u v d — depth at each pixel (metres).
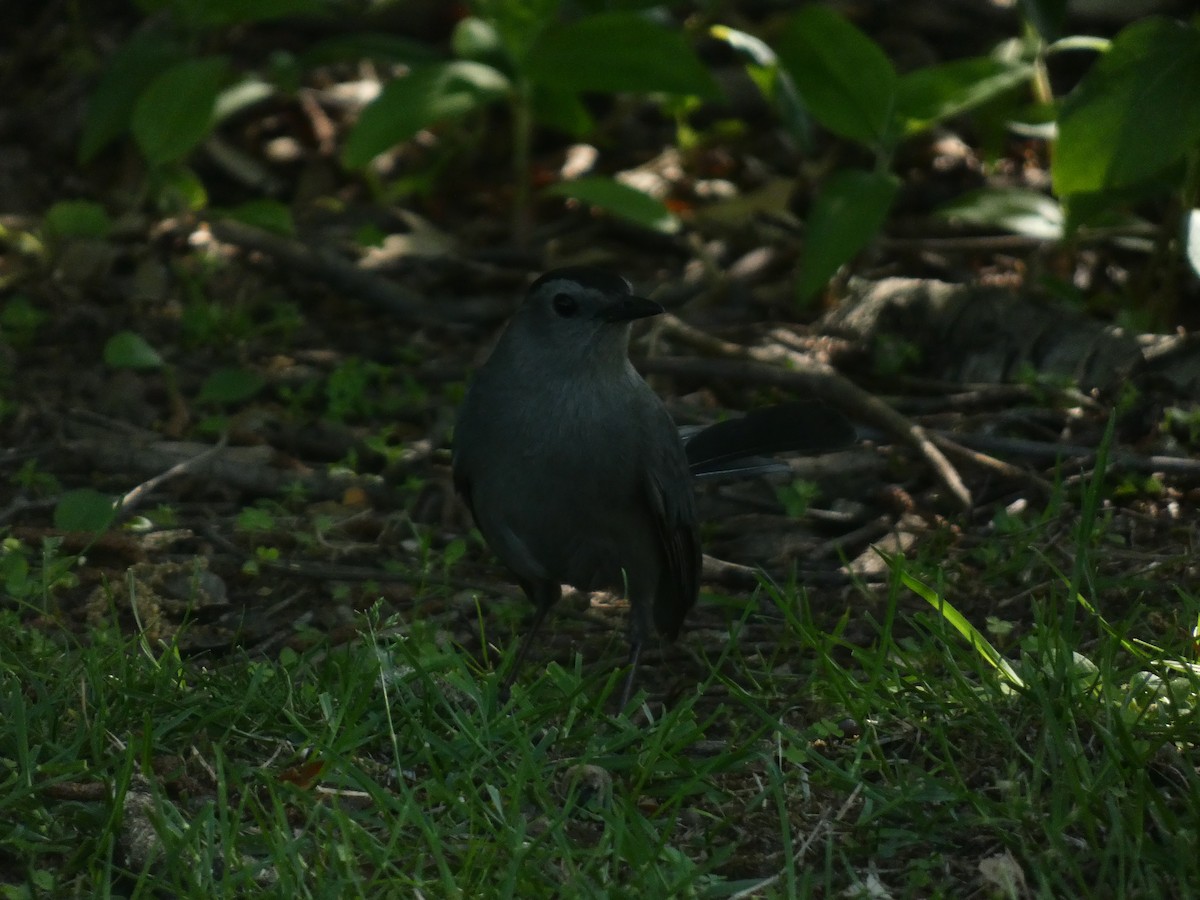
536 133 16.31
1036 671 7.04
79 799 6.47
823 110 12.23
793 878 5.86
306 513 10.45
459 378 12.29
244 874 5.85
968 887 6.14
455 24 17.36
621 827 6.10
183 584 9.29
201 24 13.65
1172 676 7.23
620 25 12.52
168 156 12.67
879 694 7.32
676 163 15.62
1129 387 11.06
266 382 12.08
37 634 7.82
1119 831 5.98
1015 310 12.15
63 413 11.62
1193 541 9.51
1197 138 10.65
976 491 10.50
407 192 15.20
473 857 5.95
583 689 7.22
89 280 13.66
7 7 17.80
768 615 9.17
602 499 8.21
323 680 7.36
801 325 13.14
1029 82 13.93
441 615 9.17
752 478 10.80
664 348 12.64
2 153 15.70
